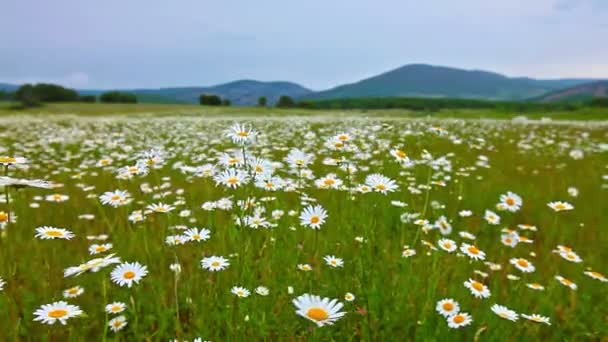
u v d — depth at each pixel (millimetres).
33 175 7695
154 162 3539
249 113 45062
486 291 2752
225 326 2617
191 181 6504
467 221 5012
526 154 11188
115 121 23328
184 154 9352
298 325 2678
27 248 3773
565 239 4770
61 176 7574
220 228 3932
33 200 5766
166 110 51312
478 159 9914
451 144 12156
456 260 3609
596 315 3064
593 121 25344
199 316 2650
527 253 4344
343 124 16812
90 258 3523
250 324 2471
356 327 2719
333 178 3643
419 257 3574
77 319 2730
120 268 2492
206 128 17094
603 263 4086
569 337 2883
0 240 2729
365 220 3504
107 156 9508
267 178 3270
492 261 3980
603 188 7117
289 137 13258
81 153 10523
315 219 2771
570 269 3887
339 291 2914
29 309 2744
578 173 8602
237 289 2572
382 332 2566
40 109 51844
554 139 14953
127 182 6688
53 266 3465
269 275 3129
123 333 2568
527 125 20859
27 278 3223
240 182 2824
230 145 10836
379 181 2986
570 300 3367
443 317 2594
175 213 4320
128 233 4141
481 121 23281
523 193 6707
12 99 71438
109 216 5129
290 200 5324
